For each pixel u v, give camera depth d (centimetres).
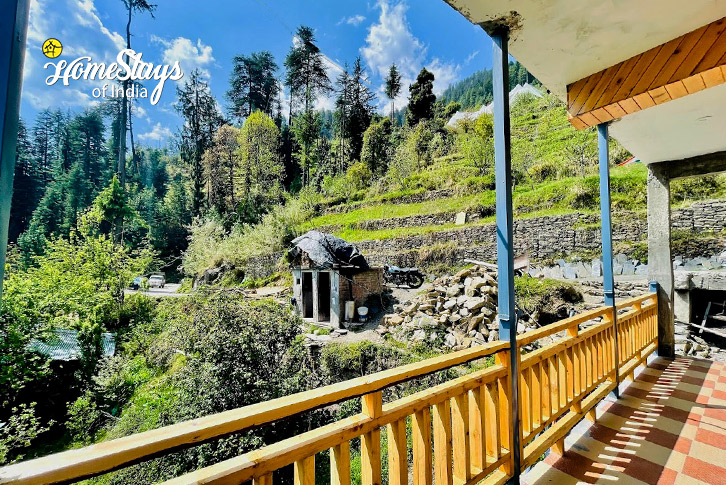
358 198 2483
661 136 342
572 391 245
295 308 1241
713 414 286
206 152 3941
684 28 183
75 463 63
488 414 179
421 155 2561
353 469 498
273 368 630
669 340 442
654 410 295
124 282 1520
